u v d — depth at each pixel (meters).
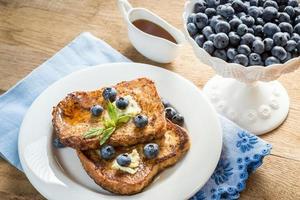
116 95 0.74
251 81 0.75
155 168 0.70
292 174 0.73
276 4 0.74
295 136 0.77
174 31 0.83
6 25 0.91
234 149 0.74
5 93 0.80
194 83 0.83
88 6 0.93
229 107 0.79
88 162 0.69
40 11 0.93
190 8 0.77
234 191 0.70
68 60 0.85
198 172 0.70
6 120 0.77
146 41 0.82
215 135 0.73
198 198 0.70
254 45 0.71
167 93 0.78
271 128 0.78
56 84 0.78
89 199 0.67
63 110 0.73
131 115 0.72
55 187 0.68
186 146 0.71
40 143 0.73
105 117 0.72
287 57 0.71
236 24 0.72
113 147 0.70
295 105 0.80
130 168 0.69
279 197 0.71
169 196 0.68
